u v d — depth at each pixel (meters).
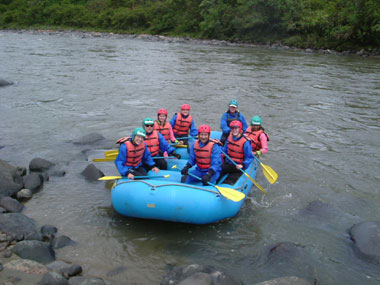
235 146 5.73
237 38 33.16
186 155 6.52
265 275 3.89
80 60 19.91
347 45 26.97
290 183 6.23
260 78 15.91
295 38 29.52
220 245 4.42
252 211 5.26
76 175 6.26
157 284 3.67
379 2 25.84
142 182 4.81
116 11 44.38
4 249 4.02
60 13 46.91
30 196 5.39
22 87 12.98
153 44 30.70
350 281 3.84
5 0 54.94
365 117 10.43
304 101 12.10
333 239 4.59
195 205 4.57
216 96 12.55
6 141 7.76
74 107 10.73
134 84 14.17
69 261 3.97
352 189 6.06
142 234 4.59
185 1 39.69
